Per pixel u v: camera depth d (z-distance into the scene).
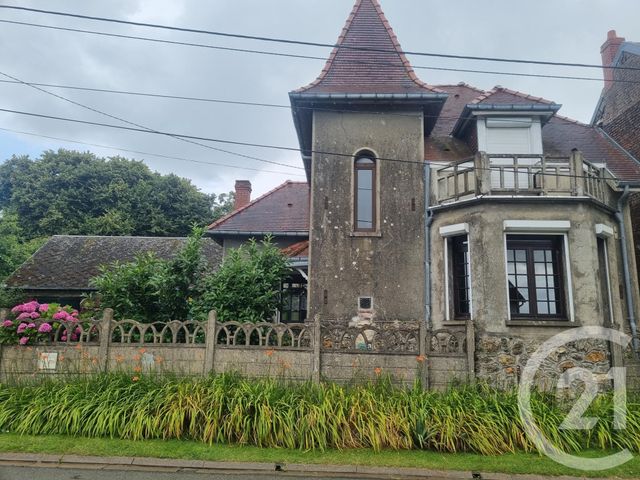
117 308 10.56
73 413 7.52
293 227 15.43
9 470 6.41
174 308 10.77
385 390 8.24
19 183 33.00
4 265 19.41
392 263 11.66
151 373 8.54
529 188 10.70
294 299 14.48
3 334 9.00
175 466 6.64
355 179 12.34
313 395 8.02
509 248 10.76
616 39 17.55
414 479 6.45
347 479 6.41
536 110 12.36
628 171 13.12
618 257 11.79
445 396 8.12
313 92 12.13
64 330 9.17
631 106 15.91
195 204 34.94
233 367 8.77
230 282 10.52
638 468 6.83
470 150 13.50
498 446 7.25
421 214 11.91
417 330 9.02
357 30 13.89
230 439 7.33
